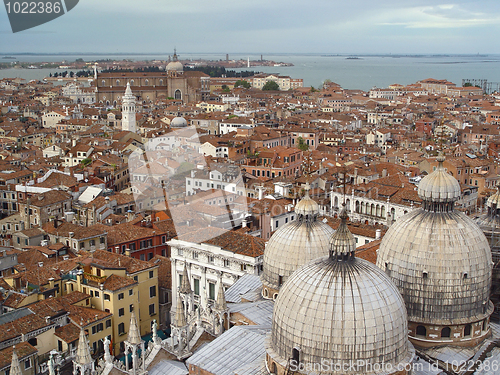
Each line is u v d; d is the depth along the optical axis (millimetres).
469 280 62406
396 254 64875
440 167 65938
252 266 93688
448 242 62750
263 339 64250
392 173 173875
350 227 118000
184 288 76062
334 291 51969
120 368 65312
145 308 100812
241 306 75188
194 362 62219
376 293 52094
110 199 145625
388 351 51500
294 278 55594
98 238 116500
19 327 79688
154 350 67812
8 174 171250
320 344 51219
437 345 63562
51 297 88125
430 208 65688
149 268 100812
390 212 134625
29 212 137500
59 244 113750
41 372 77375
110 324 90562
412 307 64000
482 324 64438
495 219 75250
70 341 82625
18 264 104688
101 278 91812
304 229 74500
